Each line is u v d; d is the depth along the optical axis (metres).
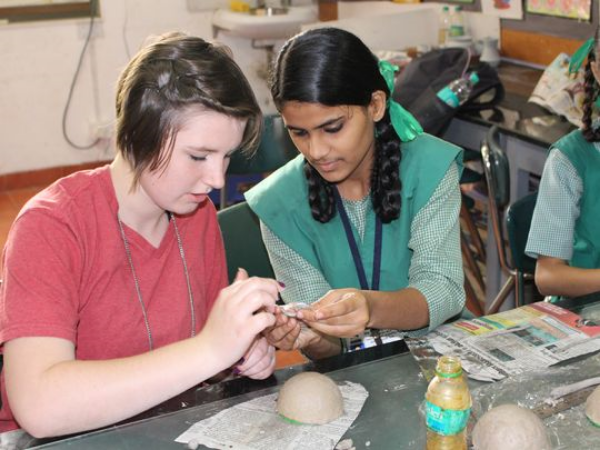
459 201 1.48
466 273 3.01
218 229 1.33
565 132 2.44
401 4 3.91
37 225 1.04
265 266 1.73
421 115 2.72
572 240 1.71
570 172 1.70
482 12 3.53
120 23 4.40
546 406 0.98
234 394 1.03
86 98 4.45
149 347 1.19
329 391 0.97
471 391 1.01
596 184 1.69
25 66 4.27
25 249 1.02
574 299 1.31
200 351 0.96
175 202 1.04
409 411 0.98
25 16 4.16
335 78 1.21
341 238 1.48
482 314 2.68
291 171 1.50
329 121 1.24
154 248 1.18
